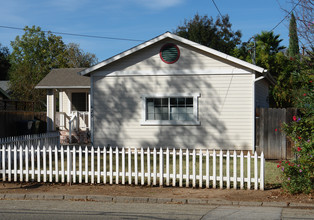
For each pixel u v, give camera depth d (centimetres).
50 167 1066
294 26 1361
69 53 5284
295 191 905
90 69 1716
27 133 2308
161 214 751
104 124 1728
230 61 1633
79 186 1030
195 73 1659
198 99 1661
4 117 2208
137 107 1705
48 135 1549
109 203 867
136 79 1706
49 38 5412
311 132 959
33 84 4075
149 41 1664
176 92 1675
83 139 2161
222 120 1644
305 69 1177
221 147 1644
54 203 865
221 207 822
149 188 1002
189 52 1667
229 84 1638
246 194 926
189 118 1669
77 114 2284
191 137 1666
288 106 2864
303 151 920
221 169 989
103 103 1730
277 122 1577
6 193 945
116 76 1720
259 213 758
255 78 1633
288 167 912
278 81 2917
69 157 1058
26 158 1077
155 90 1692
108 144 1723
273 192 938
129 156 1041
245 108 1625
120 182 1070
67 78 2433
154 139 1694
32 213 760
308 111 1001
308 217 722
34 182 1076
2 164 1091
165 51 1681
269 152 1578
